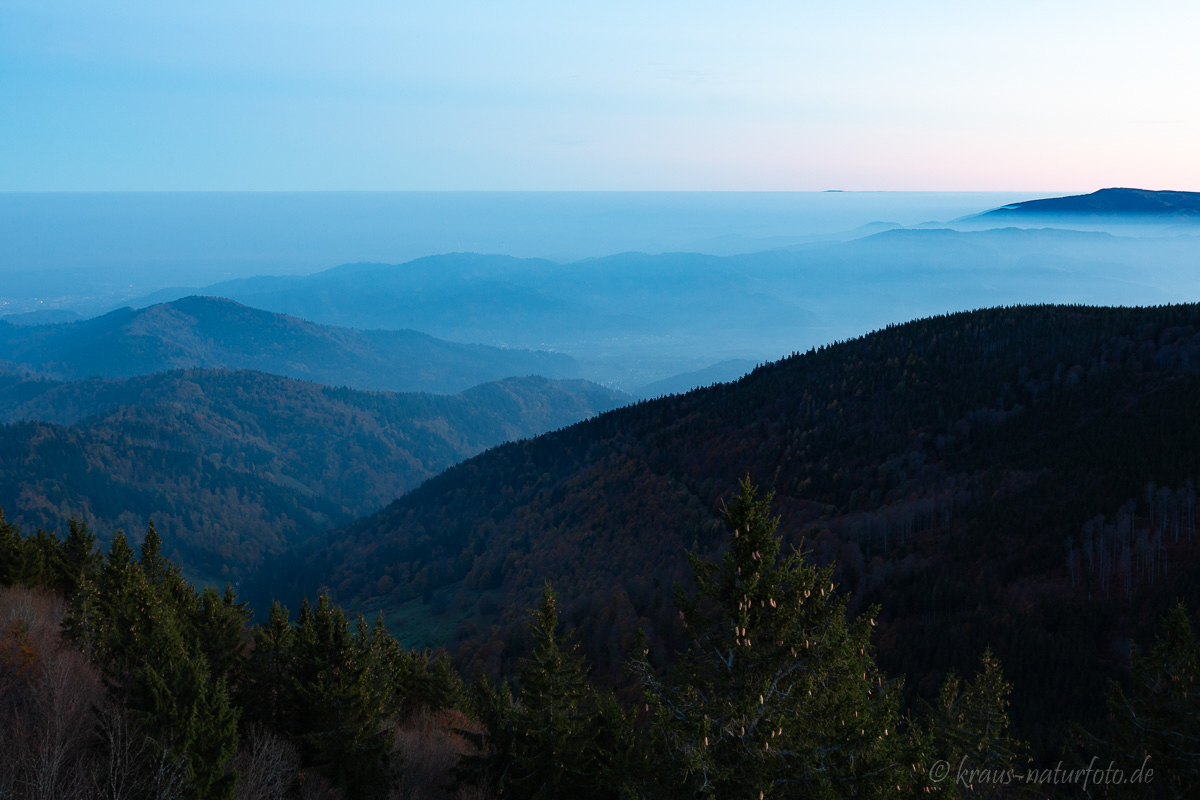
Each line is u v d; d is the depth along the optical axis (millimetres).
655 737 17734
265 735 28172
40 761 20078
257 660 31938
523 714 27219
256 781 24797
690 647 18094
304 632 29750
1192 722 25672
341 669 28672
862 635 16734
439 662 48875
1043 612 88562
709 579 17688
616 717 26875
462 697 49719
